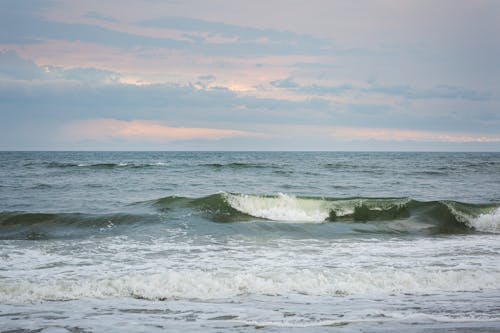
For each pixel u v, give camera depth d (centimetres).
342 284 805
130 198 2216
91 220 1484
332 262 988
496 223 1593
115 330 540
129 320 589
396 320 583
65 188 2697
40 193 2436
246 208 1734
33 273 866
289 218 1711
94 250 1109
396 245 1225
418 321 577
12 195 2336
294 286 790
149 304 682
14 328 551
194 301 703
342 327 546
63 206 1922
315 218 1709
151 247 1153
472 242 1289
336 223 1525
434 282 825
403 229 1507
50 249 1116
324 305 680
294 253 1095
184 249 1131
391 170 4731
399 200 1773
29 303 684
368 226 1509
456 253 1106
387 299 722
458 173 4341
